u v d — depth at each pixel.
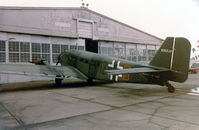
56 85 12.05
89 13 19.25
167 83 8.72
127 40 23.06
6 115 4.88
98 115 4.82
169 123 4.12
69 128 3.88
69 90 9.86
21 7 14.77
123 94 8.32
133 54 24.61
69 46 18.34
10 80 14.71
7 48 14.54
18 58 15.12
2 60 14.30
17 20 14.67
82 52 13.09
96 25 19.86
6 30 14.12
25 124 4.14
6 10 14.12
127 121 4.30
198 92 8.76
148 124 4.07
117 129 3.79
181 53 7.37
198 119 4.41
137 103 6.29
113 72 7.00
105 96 7.80
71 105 6.04
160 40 28.30
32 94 8.48
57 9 16.89
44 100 6.96
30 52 15.80
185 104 6.09
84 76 12.01
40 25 15.93
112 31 21.38
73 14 18.00
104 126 3.98
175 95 7.91
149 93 8.54
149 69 7.64
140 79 8.80
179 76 7.45
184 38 7.30
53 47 17.25
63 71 11.52
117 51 22.64
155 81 8.30
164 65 7.76
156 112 5.08
